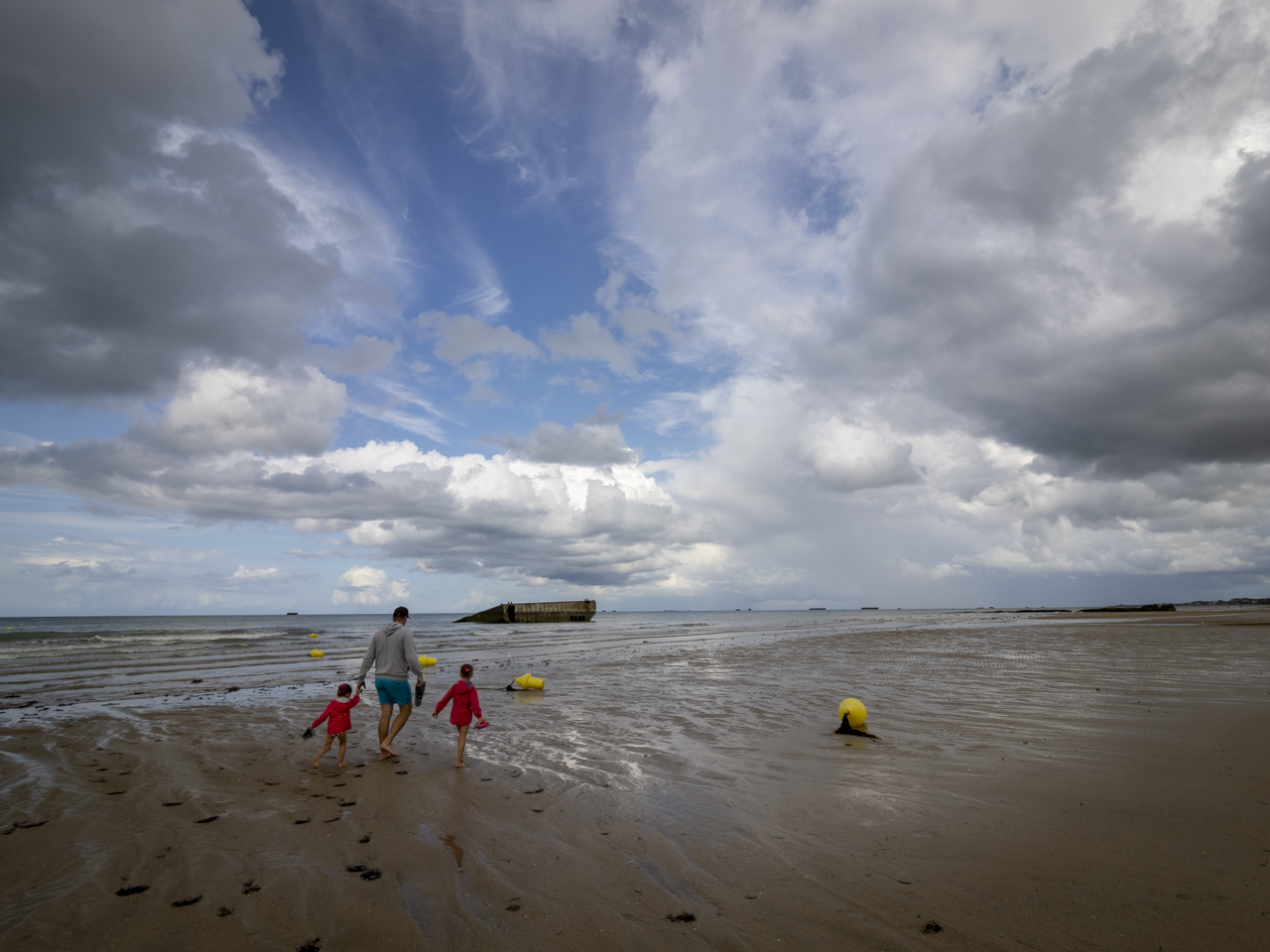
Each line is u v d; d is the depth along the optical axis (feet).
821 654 71.05
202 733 31.94
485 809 19.31
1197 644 70.59
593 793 20.71
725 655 72.13
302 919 12.64
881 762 23.73
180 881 14.49
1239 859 14.23
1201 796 18.51
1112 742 25.32
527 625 231.50
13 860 15.83
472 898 13.41
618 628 186.09
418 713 37.78
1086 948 10.86
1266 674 43.80
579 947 11.36
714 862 14.98
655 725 32.53
